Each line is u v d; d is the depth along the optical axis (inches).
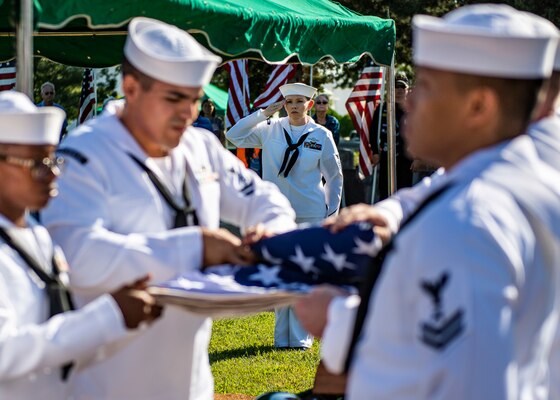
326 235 105.3
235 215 129.7
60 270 105.5
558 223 72.6
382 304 72.1
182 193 119.1
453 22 76.9
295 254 105.8
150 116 112.8
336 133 488.7
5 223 100.0
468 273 66.6
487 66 73.7
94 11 168.1
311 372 259.1
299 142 293.1
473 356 65.6
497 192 71.1
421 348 68.4
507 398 66.1
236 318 338.0
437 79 75.8
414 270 69.4
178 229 115.1
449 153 77.5
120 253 107.8
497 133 75.6
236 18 203.3
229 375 255.6
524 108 75.7
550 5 836.0
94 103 468.1
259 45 212.4
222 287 103.2
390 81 284.5
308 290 101.7
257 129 299.0
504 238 68.1
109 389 114.9
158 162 117.6
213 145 128.8
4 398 98.8
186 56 112.0
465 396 65.9
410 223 74.7
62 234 111.0
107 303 100.0
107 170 113.2
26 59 152.6
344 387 111.1
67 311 103.3
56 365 98.3
